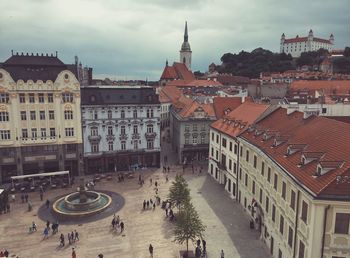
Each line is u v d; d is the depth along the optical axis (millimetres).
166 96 120000
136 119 75625
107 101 72938
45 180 67125
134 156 77375
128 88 75812
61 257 39656
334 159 30125
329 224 27109
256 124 54812
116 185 66062
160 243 43000
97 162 74375
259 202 45281
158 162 78875
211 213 51500
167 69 192750
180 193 49562
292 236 32781
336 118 47688
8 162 66438
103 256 39875
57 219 50562
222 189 63344
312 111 46500
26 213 52875
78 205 52500
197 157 83188
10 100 64688
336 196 26250
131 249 41531
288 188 34000
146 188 64125
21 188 62562
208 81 174000
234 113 69438
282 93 104250
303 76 194625
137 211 53125
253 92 102875
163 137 115625
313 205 27078
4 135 65562
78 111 69938
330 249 27328
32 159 68000
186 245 42219
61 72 67562
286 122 48125
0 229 47156
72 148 71125
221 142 65375
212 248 40844
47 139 68375
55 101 67875
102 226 48000
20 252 40812
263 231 42750
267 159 40719
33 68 68375
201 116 81125
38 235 45312
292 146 36562
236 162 57000
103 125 73062
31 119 66938
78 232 46156
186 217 39531
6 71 63844
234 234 44562
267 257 38719
